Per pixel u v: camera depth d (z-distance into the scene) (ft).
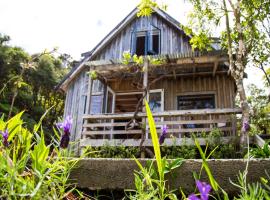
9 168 3.27
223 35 25.29
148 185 4.23
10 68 59.77
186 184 4.48
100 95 35.40
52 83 80.89
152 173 4.26
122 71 29.60
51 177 3.73
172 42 36.24
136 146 22.63
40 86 79.82
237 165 4.44
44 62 79.51
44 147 3.85
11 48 63.82
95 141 23.50
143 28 38.17
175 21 36.32
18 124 4.36
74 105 36.37
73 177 4.86
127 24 38.86
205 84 32.42
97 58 38.27
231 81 31.81
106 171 4.85
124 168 4.82
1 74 58.59
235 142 19.93
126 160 4.85
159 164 3.66
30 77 74.74
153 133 3.54
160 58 26.71
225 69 30.89
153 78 33.58
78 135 34.32
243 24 23.56
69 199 4.09
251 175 4.34
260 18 23.07
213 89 32.04
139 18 38.81
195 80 32.83
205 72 31.48
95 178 4.83
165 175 4.56
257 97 57.77
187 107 32.55
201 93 32.24
